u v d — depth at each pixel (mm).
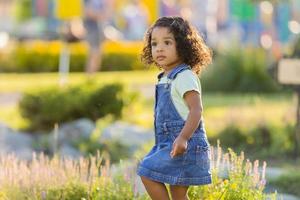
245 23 28719
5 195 7703
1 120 15227
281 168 11109
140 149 11969
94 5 20531
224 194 6914
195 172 6109
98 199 7566
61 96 14367
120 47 30203
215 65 22516
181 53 6293
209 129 13875
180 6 26125
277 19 27406
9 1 49656
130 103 15062
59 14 20797
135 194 7527
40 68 29875
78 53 28984
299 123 12750
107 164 8266
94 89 14742
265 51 23906
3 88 21281
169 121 6195
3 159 8523
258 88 21969
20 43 33562
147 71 29328
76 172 8164
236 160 7215
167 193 6203
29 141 13320
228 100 19484
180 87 6152
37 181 7809
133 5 34656
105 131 13328
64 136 13188
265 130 13250
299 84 12836
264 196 7059
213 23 29219
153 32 6320
